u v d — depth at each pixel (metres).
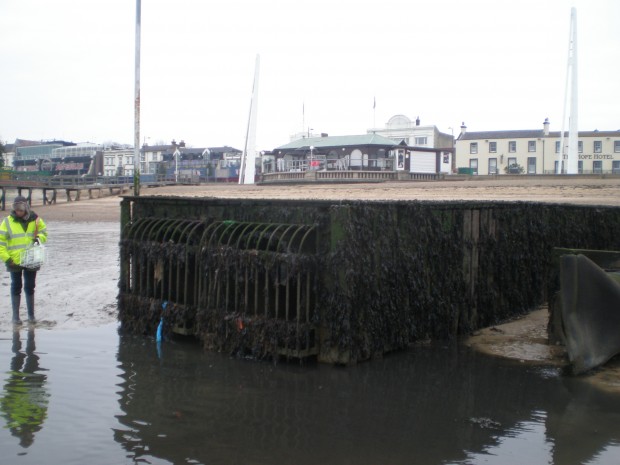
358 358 8.07
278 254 8.00
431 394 6.95
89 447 5.54
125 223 10.45
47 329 10.09
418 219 8.78
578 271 7.81
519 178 44.16
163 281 9.62
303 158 67.50
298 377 7.56
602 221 13.21
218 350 8.72
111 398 6.82
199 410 6.46
